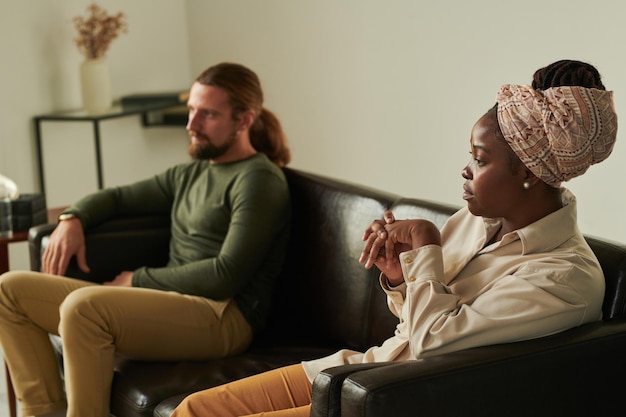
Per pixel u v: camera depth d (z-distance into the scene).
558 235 1.77
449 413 1.59
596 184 3.69
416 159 4.32
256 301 2.61
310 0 4.54
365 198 2.47
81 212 2.87
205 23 4.93
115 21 4.34
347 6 4.42
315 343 2.57
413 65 4.23
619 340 1.71
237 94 2.72
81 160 4.57
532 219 1.78
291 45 4.68
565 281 1.70
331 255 2.54
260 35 4.77
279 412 1.83
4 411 3.17
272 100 4.81
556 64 1.74
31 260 2.95
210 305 2.53
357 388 1.56
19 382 2.58
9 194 3.14
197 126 2.73
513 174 1.74
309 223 2.65
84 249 2.85
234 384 1.99
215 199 2.72
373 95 4.42
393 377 1.57
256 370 2.37
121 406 2.33
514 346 1.67
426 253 1.81
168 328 2.45
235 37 4.86
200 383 2.30
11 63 4.18
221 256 2.57
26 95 4.26
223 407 1.94
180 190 2.90
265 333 2.70
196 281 2.56
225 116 2.72
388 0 4.25
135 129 4.86
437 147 4.23
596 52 3.60
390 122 4.39
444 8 4.06
